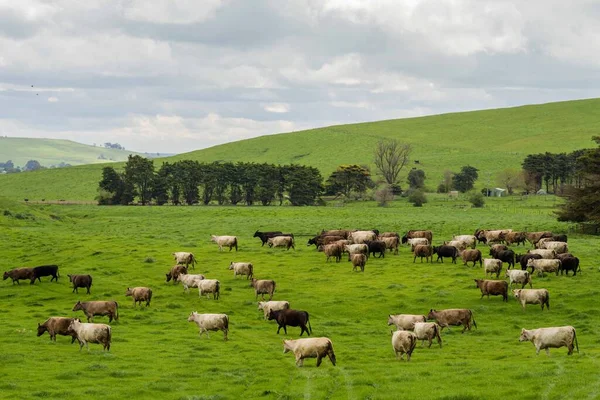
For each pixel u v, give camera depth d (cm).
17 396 2744
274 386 2959
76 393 2800
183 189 19475
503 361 3362
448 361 3381
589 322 4378
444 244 7238
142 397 2769
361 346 3897
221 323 4091
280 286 5809
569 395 2614
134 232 10225
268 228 10706
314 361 3475
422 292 5397
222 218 12775
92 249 7806
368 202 18325
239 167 19500
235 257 7375
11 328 4316
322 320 4716
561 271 5956
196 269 6681
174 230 10538
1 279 6362
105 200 18562
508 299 5103
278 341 4025
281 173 18988
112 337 4053
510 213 13850
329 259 7150
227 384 3003
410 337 3456
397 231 10038
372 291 5506
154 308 5100
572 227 10194
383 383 2950
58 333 3931
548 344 3456
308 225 11081
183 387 2938
